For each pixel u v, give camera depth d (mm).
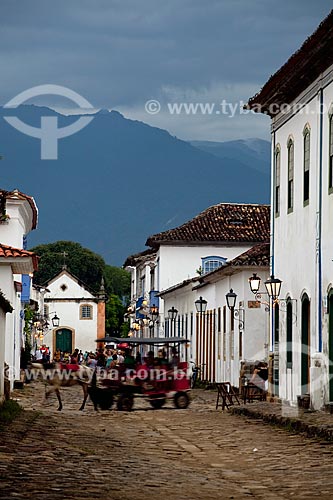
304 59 33781
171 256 87875
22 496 16391
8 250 44031
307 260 36531
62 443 25109
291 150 39188
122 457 22891
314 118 35531
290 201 39531
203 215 90250
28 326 75188
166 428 31719
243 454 24219
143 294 102062
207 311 64375
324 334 34156
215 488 18406
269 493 17891
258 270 51062
